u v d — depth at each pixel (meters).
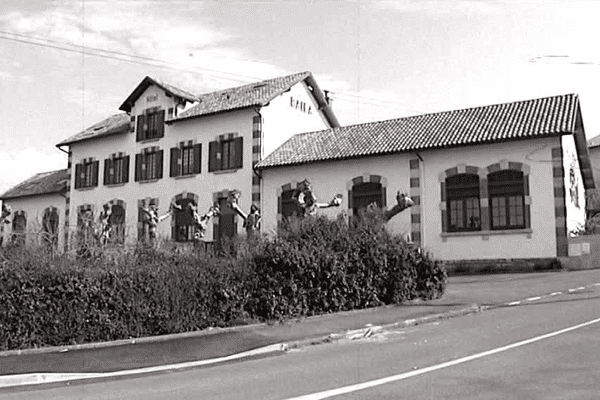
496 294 18.89
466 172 28.88
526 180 27.38
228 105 37.09
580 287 19.44
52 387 9.21
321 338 12.80
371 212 20.61
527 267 26.86
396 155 30.78
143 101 40.97
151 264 13.92
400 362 9.77
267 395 7.80
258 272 15.27
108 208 33.75
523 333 11.92
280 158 34.66
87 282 12.73
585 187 36.16
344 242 16.91
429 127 31.89
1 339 11.73
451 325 13.86
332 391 7.87
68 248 13.72
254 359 11.20
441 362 9.55
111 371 10.20
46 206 46.34
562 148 26.86
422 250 18.70
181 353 11.61
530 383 7.88
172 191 38.81
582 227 30.62
